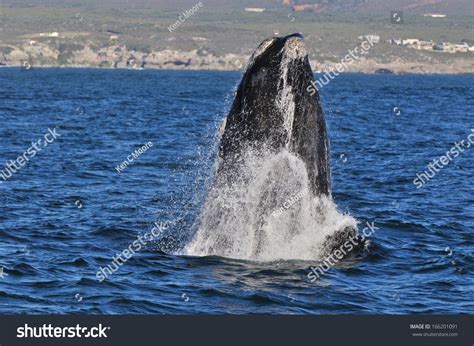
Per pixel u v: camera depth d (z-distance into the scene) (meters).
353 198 76.00
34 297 44.91
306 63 45.25
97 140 130.25
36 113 186.50
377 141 136.38
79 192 77.88
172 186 83.75
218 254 49.34
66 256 52.69
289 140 45.56
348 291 45.50
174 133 145.75
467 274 50.09
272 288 44.94
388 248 54.84
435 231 61.91
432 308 44.09
